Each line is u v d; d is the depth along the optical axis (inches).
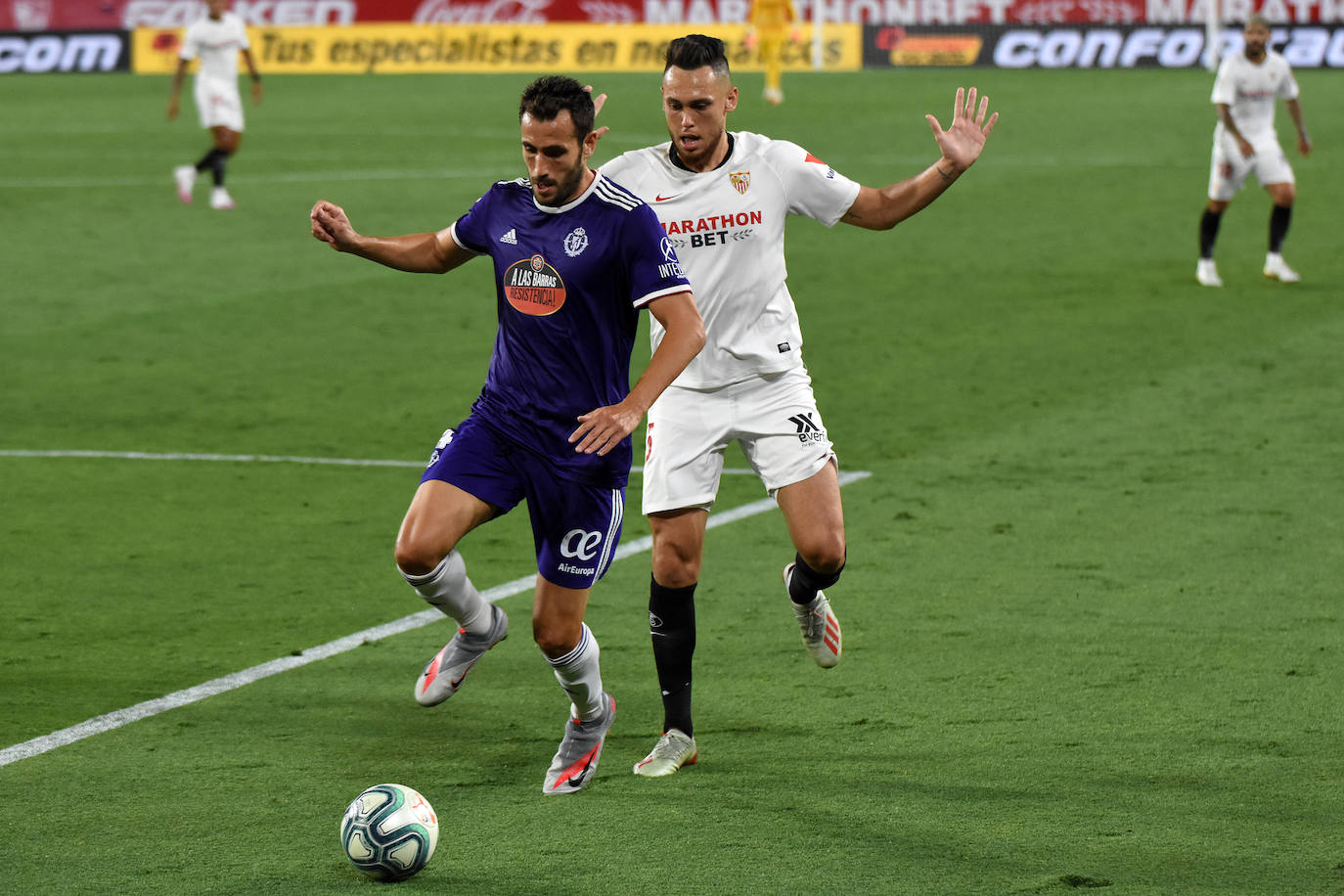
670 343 605.3
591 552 632.4
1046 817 597.0
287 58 5236.2
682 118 676.7
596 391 628.1
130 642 829.2
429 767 663.1
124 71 5241.1
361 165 3019.2
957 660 787.4
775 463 700.0
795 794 625.9
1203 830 581.0
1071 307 1804.9
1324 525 1018.1
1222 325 1694.1
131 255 2156.7
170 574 952.9
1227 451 1216.8
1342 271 1990.7
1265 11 4576.8
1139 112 3671.3
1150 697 727.7
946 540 1006.4
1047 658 786.2
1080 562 951.6
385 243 665.0
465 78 4862.2
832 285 1964.8
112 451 1264.8
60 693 752.3
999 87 4249.5
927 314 1785.2
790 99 3993.6
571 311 617.3
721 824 597.6
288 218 2444.6
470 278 2034.9
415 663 797.9
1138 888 534.3
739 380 698.2
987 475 1165.7
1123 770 642.2
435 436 1310.3
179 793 632.4
